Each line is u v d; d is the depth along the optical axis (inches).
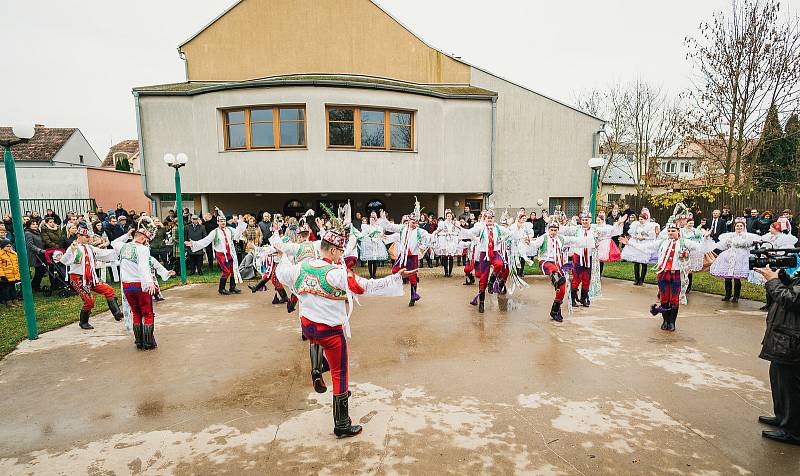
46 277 490.6
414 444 137.1
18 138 234.2
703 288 380.2
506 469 123.9
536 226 579.2
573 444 136.6
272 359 212.5
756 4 672.4
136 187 1042.7
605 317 287.1
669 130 1009.5
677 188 869.8
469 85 752.3
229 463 128.1
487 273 297.0
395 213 727.1
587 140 801.6
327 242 148.2
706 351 220.8
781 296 131.4
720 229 512.1
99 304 333.7
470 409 159.8
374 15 711.1
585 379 186.2
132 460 130.2
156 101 620.7
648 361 206.8
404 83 684.1
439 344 232.1
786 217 448.8
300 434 143.9
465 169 673.0
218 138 597.6
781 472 122.0
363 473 122.5
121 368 201.8
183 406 164.1
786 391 136.7
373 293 147.3
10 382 187.0
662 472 122.2
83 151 1444.4
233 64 700.7
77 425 150.9
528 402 165.2
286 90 575.8
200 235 476.4
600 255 419.5
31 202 796.0
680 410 158.4
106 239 359.3
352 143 608.1
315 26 698.8
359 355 215.8
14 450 135.9
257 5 690.8
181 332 256.4
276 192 593.0
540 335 247.6
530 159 780.0
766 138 732.0
